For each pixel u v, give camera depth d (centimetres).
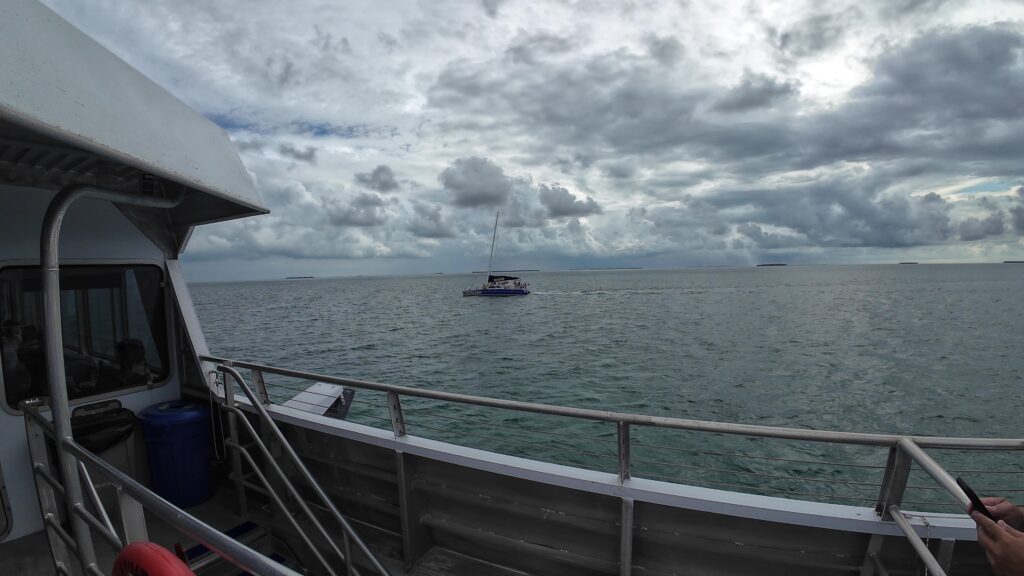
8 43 150
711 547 283
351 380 372
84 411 401
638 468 1378
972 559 246
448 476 355
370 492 394
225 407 439
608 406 2202
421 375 2850
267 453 372
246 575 379
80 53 192
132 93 216
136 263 439
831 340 4056
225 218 404
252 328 5341
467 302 9575
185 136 243
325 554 386
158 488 433
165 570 140
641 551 303
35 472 321
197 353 461
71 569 344
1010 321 5316
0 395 354
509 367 3047
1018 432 1831
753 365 3053
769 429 250
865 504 1190
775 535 273
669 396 2352
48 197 379
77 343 402
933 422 1956
